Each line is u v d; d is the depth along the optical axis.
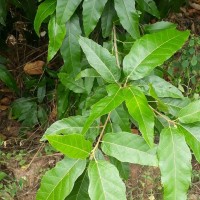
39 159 1.51
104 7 0.87
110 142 0.58
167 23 0.91
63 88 1.12
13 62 1.67
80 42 0.67
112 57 0.66
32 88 1.61
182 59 1.66
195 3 2.18
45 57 1.66
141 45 0.64
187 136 0.58
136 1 0.89
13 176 1.46
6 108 1.70
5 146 1.57
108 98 0.58
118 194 0.52
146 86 0.66
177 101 0.68
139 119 0.54
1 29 1.45
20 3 1.13
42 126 1.57
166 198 0.54
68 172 0.57
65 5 0.79
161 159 0.55
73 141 0.54
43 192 0.56
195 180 1.45
